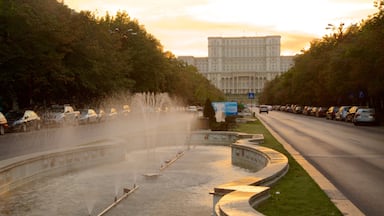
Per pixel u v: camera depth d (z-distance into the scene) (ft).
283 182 38.75
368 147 74.38
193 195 41.60
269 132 106.52
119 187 45.96
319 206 29.40
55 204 38.58
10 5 117.29
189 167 61.57
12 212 35.99
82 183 48.47
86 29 163.84
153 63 230.68
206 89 395.75
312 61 267.18
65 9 146.00
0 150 73.26
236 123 147.02
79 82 157.38
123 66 192.03
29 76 128.16
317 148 72.33
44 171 52.90
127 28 222.69
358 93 198.08
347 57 173.47
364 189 37.45
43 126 135.74
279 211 27.96
